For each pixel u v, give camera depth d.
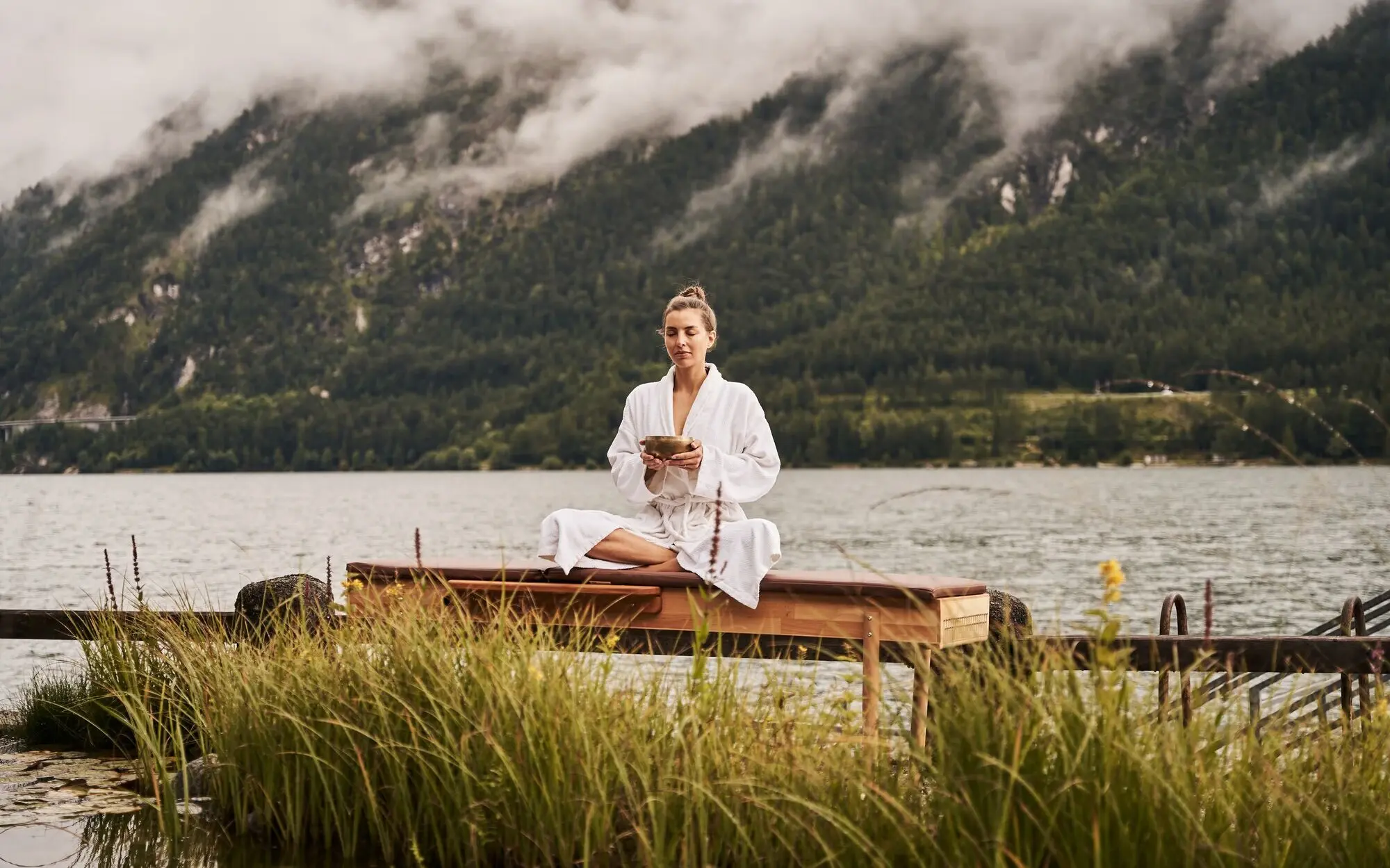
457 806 3.45
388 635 3.91
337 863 3.59
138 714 4.64
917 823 2.69
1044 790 2.58
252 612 5.22
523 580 4.37
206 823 4.02
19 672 11.02
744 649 4.18
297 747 3.82
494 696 3.51
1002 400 194.00
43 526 59.38
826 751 3.11
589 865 3.23
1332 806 2.70
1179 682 3.20
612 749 3.21
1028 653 2.86
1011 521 65.00
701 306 4.85
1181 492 94.75
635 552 4.45
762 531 4.17
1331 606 26.73
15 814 4.12
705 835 3.04
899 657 3.93
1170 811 2.51
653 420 4.80
